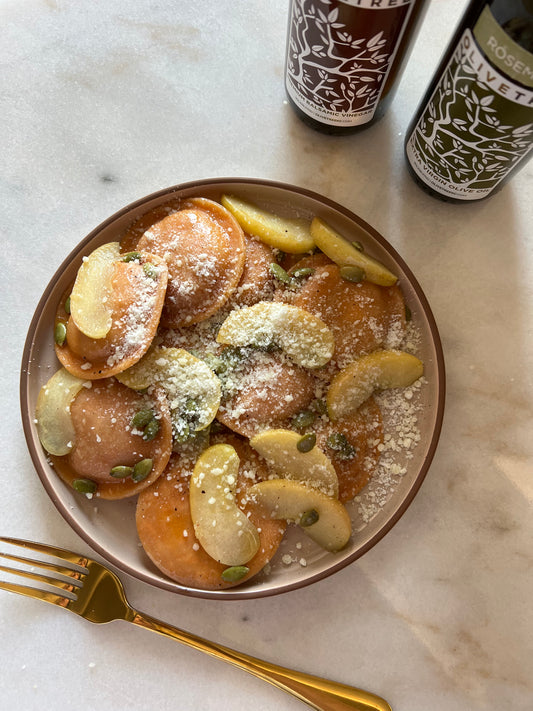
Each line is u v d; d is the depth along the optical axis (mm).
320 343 264
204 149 299
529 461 287
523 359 290
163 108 300
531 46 194
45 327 270
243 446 270
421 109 257
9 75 300
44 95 300
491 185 262
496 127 227
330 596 283
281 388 266
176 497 264
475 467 288
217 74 301
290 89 277
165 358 262
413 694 279
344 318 270
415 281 265
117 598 279
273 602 283
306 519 257
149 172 298
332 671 280
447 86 230
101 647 282
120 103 300
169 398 264
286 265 283
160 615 282
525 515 285
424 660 280
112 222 266
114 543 269
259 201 281
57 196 297
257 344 264
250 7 302
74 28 302
